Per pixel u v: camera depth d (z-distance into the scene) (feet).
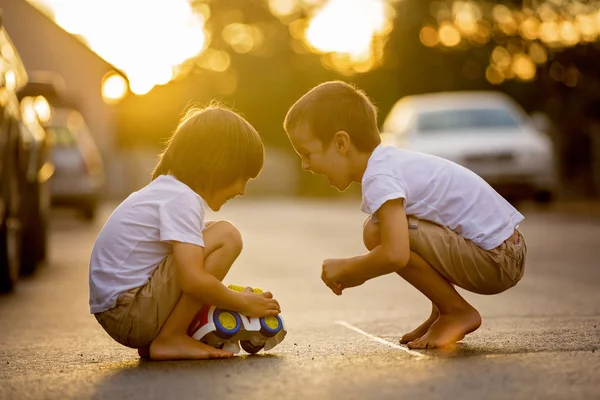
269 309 15.03
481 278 15.21
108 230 14.83
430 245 14.89
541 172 61.46
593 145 89.15
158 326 14.53
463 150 60.59
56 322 22.58
